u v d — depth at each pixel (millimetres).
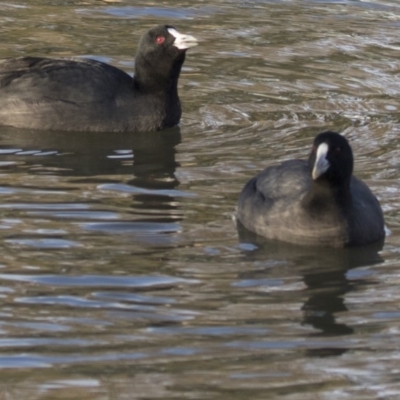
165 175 16312
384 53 22719
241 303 12164
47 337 11258
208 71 21375
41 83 18391
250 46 22984
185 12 25328
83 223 14344
